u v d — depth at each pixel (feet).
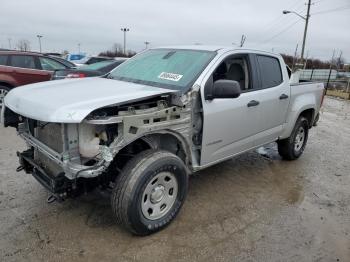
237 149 14.01
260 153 20.31
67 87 11.44
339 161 19.84
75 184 9.69
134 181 9.55
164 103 10.53
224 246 10.34
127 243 10.16
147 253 9.77
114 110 9.53
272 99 15.14
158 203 10.59
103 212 11.84
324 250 10.50
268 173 16.90
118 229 10.84
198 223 11.52
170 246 10.16
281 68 16.40
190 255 9.81
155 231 10.66
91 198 12.77
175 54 13.70
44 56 30.91
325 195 14.67
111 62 27.35
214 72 12.42
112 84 12.12
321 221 12.30
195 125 11.64
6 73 28.09
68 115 8.54
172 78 12.18
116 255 9.60
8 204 12.07
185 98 11.01
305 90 18.13
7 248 9.63
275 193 14.47
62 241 10.09
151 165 9.81
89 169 8.91
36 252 9.53
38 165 10.68
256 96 14.12
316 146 23.21
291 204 13.51
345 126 33.12
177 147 11.82
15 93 11.29
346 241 11.10
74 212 11.74
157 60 13.89
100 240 10.23
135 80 13.10
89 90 10.80
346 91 83.41
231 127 13.01
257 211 12.69
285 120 16.88
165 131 10.54
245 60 14.23
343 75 116.26
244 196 13.92
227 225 11.53
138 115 9.52
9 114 11.84
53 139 10.01
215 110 11.99
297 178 16.49
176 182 10.91
